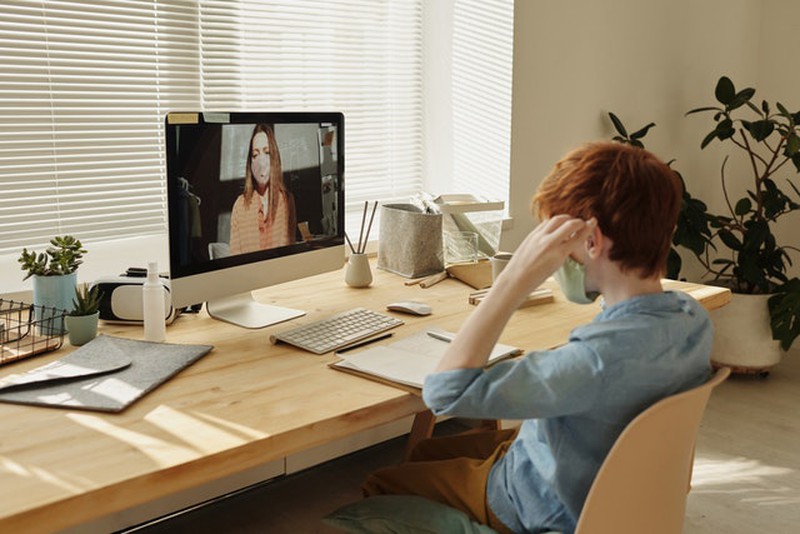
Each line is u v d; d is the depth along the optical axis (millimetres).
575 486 1318
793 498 2693
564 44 3271
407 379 1617
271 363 1751
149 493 1249
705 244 3957
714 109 3602
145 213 2549
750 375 3771
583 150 1351
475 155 3225
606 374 1229
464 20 3152
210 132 1890
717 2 3967
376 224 3146
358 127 3068
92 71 2373
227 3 2639
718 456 2984
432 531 1447
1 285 2250
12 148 2252
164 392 1579
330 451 2842
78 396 1525
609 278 1332
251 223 2029
